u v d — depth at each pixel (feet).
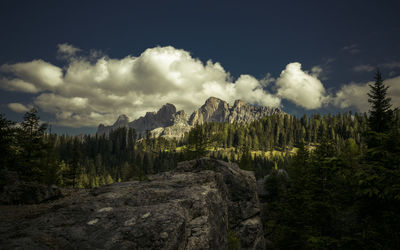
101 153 409.69
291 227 62.54
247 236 54.54
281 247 61.36
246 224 56.44
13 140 62.54
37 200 36.47
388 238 23.82
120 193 22.49
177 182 30.17
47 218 14.78
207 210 21.01
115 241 12.41
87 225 13.96
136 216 15.19
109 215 15.37
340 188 39.91
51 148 78.33
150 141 612.29
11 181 44.78
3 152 57.31
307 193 50.57
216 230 22.16
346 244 26.91
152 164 352.90
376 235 24.67
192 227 18.22
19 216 18.21
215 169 61.67
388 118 53.26
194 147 166.71
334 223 39.40
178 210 16.85
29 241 11.46
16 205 32.71
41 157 73.56
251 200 61.93
